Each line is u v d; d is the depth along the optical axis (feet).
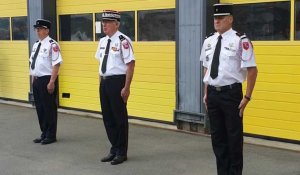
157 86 28.30
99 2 31.42
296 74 22.16
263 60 23.26
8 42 38.91
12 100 39.24
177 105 26.66
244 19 23.97
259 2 23.26
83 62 33.06
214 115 16.78
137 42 29.09
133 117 29.89
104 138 25.62
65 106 34.60
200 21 24.73
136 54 29.25
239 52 15.99
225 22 16.11
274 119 23.15
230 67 16.05
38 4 34.35
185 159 21.12
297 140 22.47
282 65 22.59
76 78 33.71
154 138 25.08
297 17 22.00
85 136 26.13
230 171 16.93
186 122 26.35
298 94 22.20
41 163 21.11
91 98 32.81
